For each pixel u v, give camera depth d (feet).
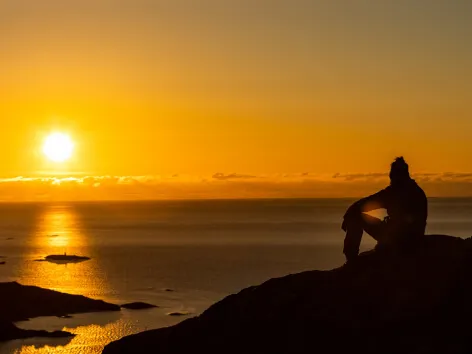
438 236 56.08
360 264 55.93
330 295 54.49
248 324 55.42
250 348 53.26
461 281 51.21
